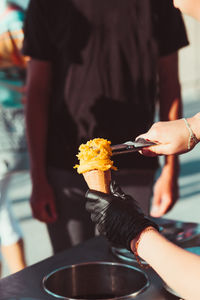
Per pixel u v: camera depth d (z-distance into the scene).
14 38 2.77
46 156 2.48
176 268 1.37
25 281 1.57
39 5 2.39
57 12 2.38
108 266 1.65
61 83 2.42
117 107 2.40
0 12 2.76
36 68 2.45
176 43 2.47
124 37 2.37
